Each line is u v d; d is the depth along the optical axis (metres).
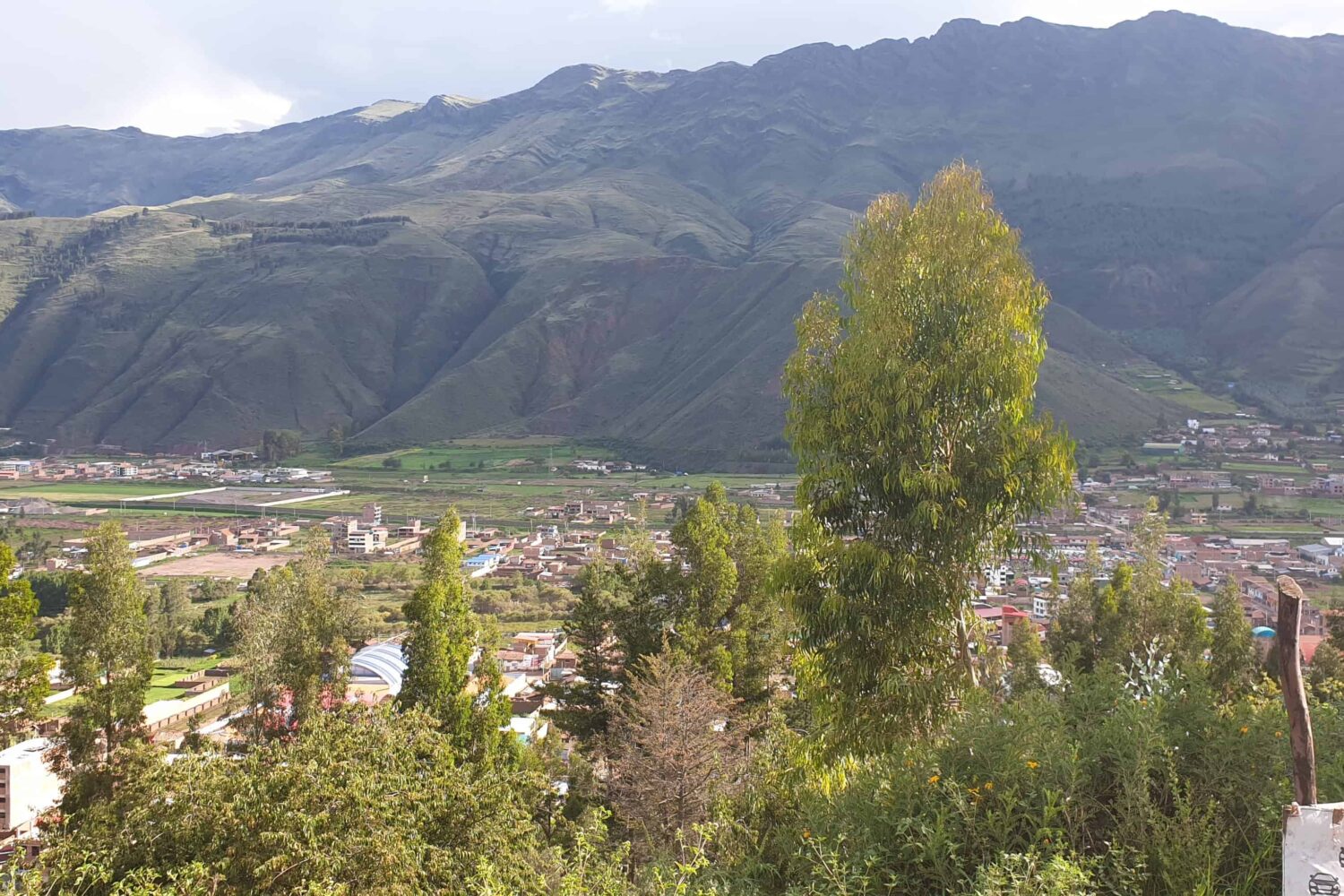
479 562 103.44
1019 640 30.75
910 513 12.11
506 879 10.73
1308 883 4.31
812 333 13.59
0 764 35.00
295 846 9.98
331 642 34.16
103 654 27.59
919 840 6.58
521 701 49.56
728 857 8.39
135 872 9.77
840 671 12.43
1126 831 6.23
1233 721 7.12
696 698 21.28
